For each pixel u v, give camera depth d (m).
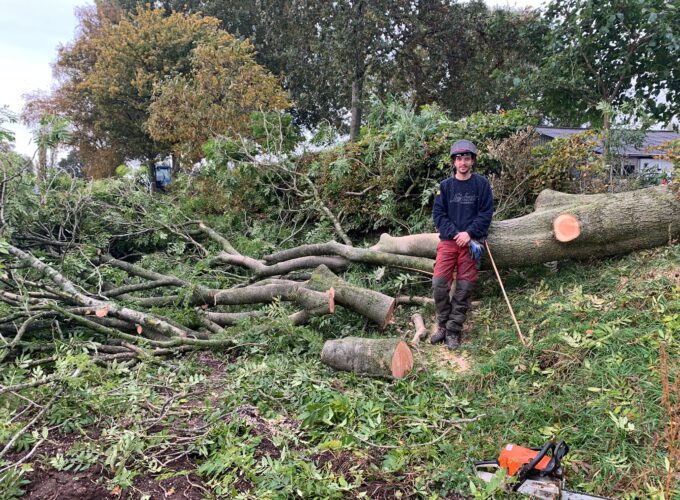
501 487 2.33
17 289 4.84
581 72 6.64
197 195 8.46
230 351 4.53
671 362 2.98
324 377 3.82
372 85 17.19
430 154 6.26
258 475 2.64
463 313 4.16
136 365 4.02
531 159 5.60
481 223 4.04
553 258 4.56
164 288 5.97
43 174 6.52
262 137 8.20
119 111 19.97
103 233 6.75
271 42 20.92
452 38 15.91
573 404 2.95
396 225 6.56
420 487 2.55
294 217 7.72
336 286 4.69
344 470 2.70
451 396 3.43
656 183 5.67
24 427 2.83
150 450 2.89
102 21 22.94
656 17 5.79
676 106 6.62
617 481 2.42
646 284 3.83
